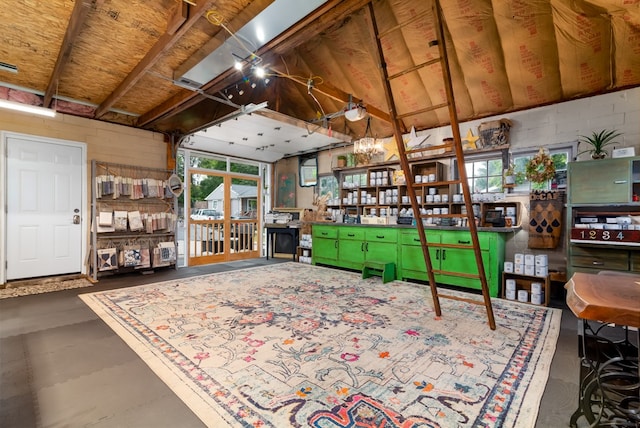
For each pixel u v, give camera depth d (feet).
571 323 9.54
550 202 13.16
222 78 11.63
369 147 14.99
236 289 13.52
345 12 8.14
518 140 14.40
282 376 6.44
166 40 9.51
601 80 12.12
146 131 18.07
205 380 6.31
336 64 15.34
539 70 12.51
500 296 12.74
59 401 5.65
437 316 10.12
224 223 22.67
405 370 6.68
